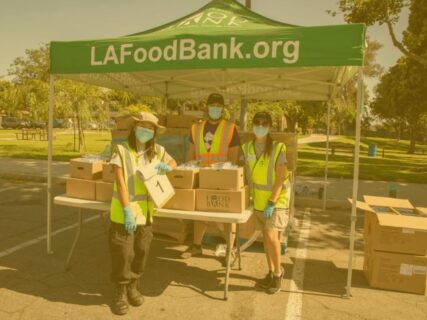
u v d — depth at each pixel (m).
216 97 4.83
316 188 11.30
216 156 4.88
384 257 4.68
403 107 26.73
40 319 3.77
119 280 3.89
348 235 7.12
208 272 5.05
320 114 22.09
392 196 8.23
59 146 25.56
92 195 4.65
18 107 26.09
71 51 4.88
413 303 4.37
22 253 5.55
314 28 4.08
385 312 4.14
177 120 6.46
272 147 4.31
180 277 4.87
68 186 4.80
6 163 15.07
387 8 12.77
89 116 22.66
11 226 6.94
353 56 4.00
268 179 4.32
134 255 4.05
